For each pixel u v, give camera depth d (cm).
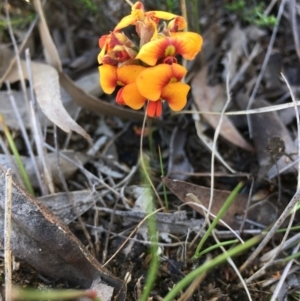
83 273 13
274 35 19
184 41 12
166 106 19
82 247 13
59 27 21
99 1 19
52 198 16
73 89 18
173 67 12
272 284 15
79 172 18
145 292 11
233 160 18
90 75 20
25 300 13
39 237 13
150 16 13
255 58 20
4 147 16
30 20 20
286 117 18
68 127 16
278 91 19
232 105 19
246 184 17
